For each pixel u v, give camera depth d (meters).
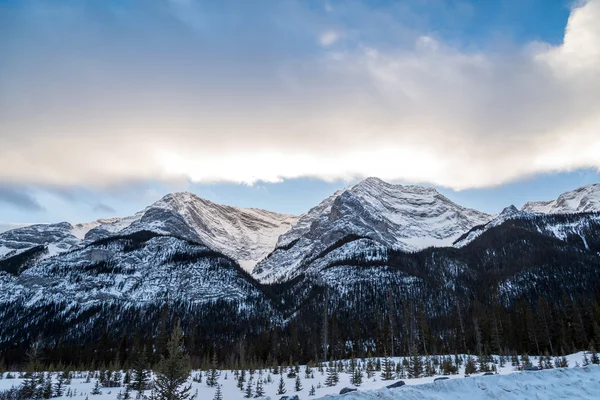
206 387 51.19
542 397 25.58
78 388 52.53
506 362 68.38
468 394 24.47
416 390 23.39
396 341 119.44
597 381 30.08
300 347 113.12
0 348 148.25
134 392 47.97
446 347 110.81
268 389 48.88
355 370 57.53
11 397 45.03
